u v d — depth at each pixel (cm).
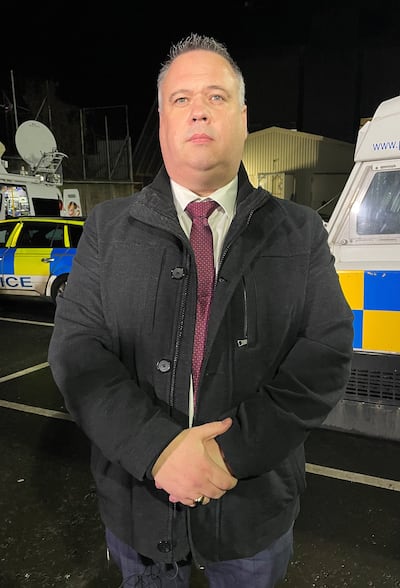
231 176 110
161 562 113
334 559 217
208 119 103
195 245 110
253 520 110
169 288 106
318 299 110
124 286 106
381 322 279
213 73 104
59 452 319
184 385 105
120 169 1883
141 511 110
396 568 211
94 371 103
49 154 1168
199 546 108
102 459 117
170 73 108
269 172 1947
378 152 269
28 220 755
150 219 106
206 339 104
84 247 114
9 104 1702
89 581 207
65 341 107
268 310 106
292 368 104
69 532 238
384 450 308
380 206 274
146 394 103
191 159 104
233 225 105
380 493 265
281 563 121
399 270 271
